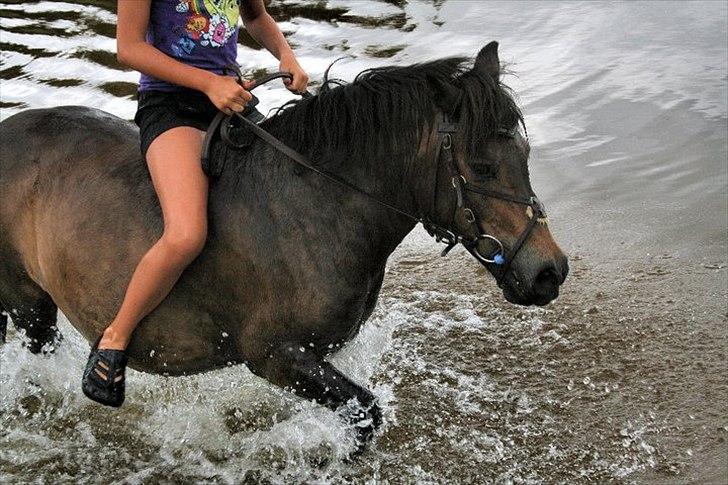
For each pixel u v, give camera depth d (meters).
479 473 3.93
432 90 3.34
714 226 5.98
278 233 3.50
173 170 3.47
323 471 3.96
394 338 5.06
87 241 3.73
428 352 4.91
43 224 3.87
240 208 3.55
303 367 3.59
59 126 3.99
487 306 5.37
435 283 5.68
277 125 3.63
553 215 6.34
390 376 4.68
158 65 3.44
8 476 4.05
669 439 4.09
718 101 7.54
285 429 4.13
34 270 4.02
